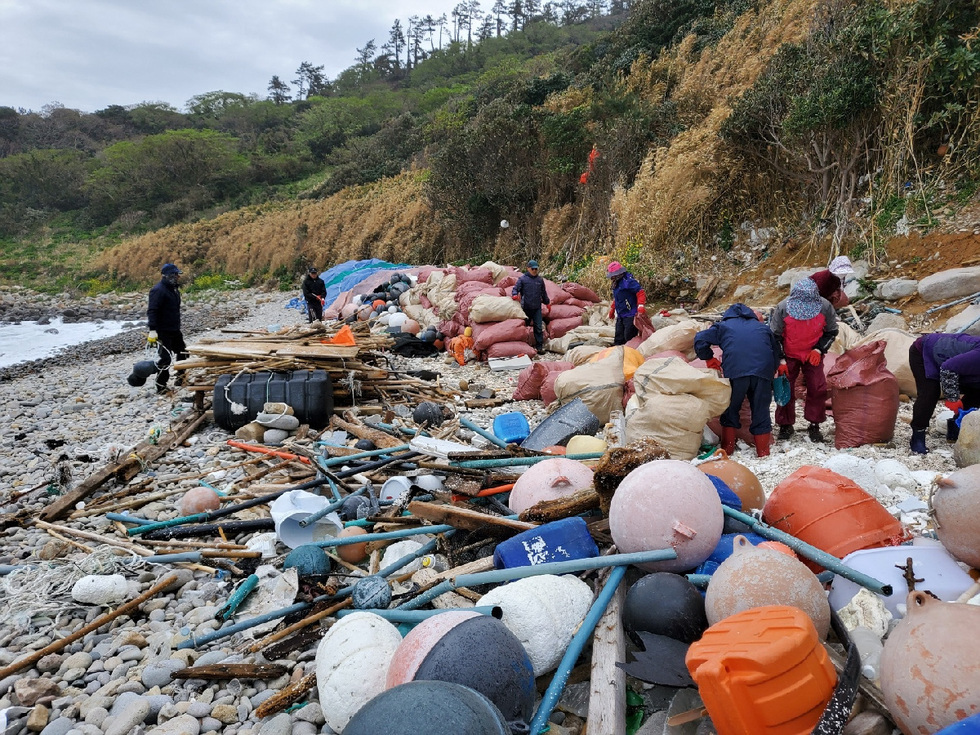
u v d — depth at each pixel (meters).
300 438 7.42
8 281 46.84
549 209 20.11
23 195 65.44
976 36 9.77
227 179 60.25
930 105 10.55
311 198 46.41
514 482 4.99
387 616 3.51
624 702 2.96
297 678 3.49
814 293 5.89
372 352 10.20
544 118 20.77
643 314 9.21
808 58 12.22
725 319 5.98
